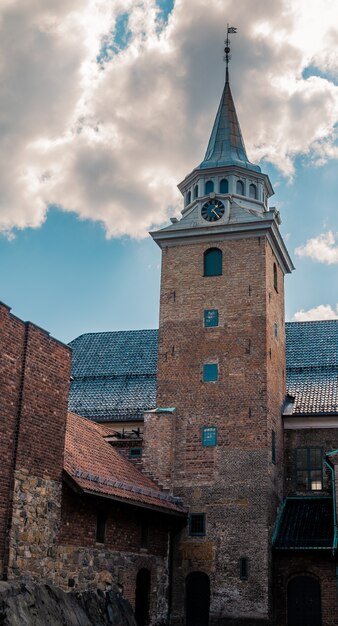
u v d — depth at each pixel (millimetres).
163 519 39031
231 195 45312
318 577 38594
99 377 52531
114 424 48469
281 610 38469
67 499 30578
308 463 43906
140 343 54938
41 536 28688
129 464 39938
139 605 36188
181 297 44219
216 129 49250
